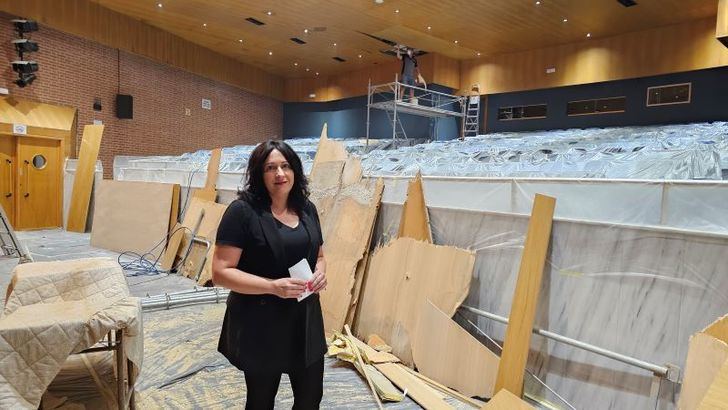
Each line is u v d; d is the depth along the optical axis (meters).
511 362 2.81
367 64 16.81
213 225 6.53
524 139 9.37
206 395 3.04
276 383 2.03
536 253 2.89
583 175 4.30
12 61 10.44
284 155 2.00
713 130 7.98
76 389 2.64
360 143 12.67
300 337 1.97
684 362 2.36
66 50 11.59
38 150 11.24
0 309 4.43
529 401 2.95
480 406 2.87
